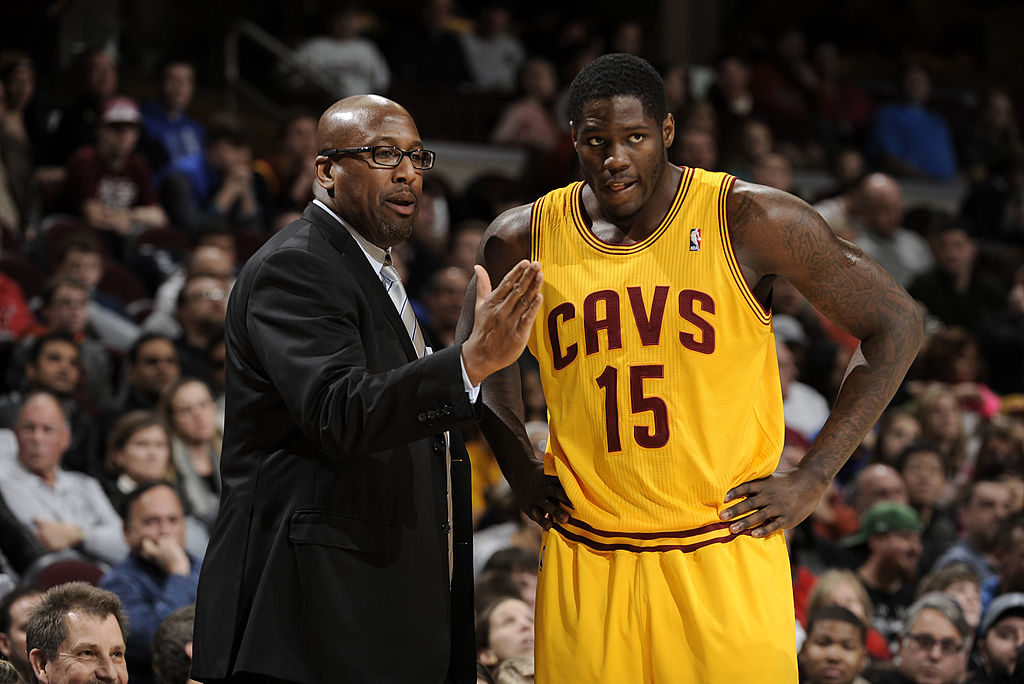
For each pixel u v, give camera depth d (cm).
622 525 808
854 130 3878
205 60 3591
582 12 4416
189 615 1105
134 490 1403
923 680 1359
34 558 1462
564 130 3475
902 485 1805
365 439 715
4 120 2433
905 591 1648
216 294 1958
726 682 784
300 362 734
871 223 2853
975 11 4700
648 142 784
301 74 3481
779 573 816
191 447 1692
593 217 824
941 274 2703
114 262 2295
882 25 4578
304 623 747
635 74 785
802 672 1362
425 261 2519
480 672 1066
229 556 764
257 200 2727
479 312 720
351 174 790
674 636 795
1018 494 1739
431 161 816
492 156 3428
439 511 802
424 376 715
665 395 797
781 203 798
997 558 1608
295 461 767
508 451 872
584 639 810
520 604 1250
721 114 3478
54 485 1561
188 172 2742
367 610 754
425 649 768
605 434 808
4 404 1694
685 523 799
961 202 3466
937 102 3981
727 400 800
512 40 3775
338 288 766
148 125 2814
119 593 1331
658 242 803
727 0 4491
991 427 1934
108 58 2745
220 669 748
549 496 845
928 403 2066
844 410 830
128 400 1798
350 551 755
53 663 966
